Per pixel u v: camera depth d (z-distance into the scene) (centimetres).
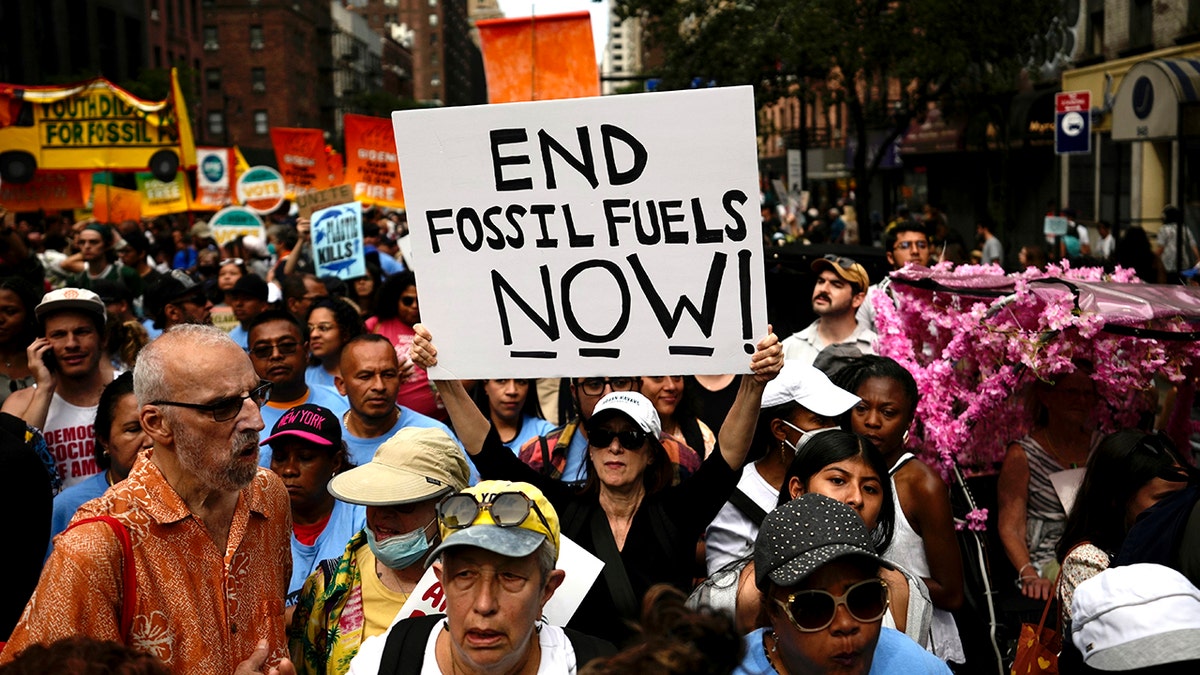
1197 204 2316
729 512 489
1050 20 2452
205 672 341
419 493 415
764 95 2641
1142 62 1722
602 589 423
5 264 1002
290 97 9788
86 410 595
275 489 379
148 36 6862
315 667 423
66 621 320
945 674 344
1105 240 2308
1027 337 552
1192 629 325
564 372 441
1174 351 564
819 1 2412
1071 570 454
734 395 712
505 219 438
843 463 429
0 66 5028
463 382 704
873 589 314
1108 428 584
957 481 586
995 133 3134
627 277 434
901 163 4156
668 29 2627
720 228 426
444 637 343
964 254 1055
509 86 695
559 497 446
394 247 2181
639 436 429
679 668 264
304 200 1430
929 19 2358
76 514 338
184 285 912
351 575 425
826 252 993
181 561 342
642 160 427
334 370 808
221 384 340
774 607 323
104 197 1858
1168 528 407
